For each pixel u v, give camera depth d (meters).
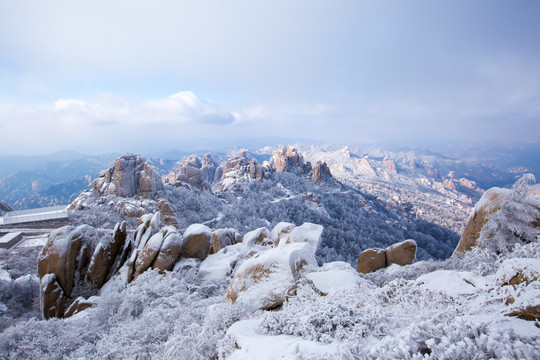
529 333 3.71
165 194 76.81
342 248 84.94
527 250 8.04
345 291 7.16
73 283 18.42
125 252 20.31
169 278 15.31
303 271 9.16
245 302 8.59
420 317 4.92
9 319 17.17
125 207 63.44
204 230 19.53
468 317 4.47
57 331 11.01
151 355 7.42
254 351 5.25
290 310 6.79
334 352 4.43
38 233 46.97
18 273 28.33
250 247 18.44
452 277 6.50
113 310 13.26
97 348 9.10
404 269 11.26
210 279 16.25
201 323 8.44
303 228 14.73
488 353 3.55
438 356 3.61
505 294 4.88
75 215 57.84
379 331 4.97
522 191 10.90
